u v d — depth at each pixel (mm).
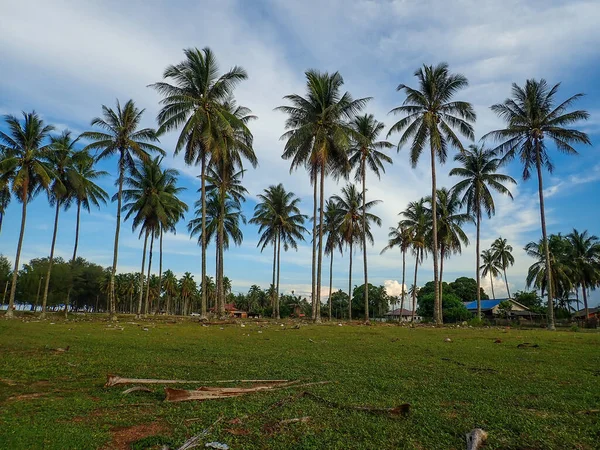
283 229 47844
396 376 8586
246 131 29422
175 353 11859
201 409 5816
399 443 4641
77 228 42844
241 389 6961
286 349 13141
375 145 37938
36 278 48938
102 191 40250
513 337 19188
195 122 27812
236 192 41688
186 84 29062
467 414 5773
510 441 4734
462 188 39375
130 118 33375
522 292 70125
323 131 30281
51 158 35438
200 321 29062
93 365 9555
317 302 31609
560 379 8359
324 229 49094
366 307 35281
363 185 37625
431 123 31141
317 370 9195
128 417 5457
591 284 53875
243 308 118375
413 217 47688
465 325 36000
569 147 30203
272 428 5043
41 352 11703
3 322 25781
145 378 8086
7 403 6090
